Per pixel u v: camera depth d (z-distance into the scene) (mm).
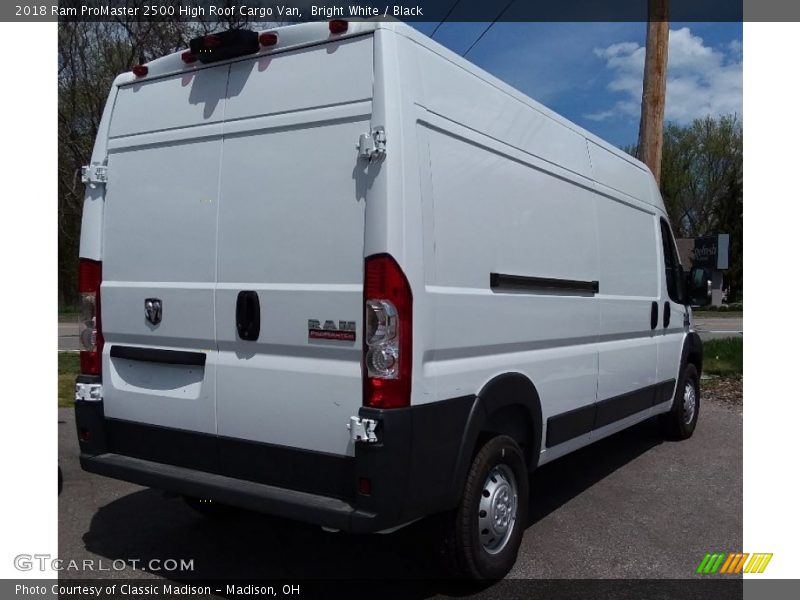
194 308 3967
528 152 4504
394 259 3322
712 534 4879
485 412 3859
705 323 28062
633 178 6301
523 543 4688
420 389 3418
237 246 3834
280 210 3686
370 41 3469
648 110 10180
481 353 3943
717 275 36938
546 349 4668
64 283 27562
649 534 4871
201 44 3936
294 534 4832
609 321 5551
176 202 4094
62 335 21297
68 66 16766
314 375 3525
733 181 43594
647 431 7785
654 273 6551
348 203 3463
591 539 4770
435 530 3795
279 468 3668
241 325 3770
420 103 3551
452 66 3848
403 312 3334
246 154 3830
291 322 3609
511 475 4156
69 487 5773
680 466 6539
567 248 4949
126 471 4074
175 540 4715
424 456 3428
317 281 3555
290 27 3688
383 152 3344
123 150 4359
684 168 47125
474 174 3934
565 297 4859
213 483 3760
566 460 6746
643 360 6281
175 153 4117
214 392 3881
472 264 3879
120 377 4309
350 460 3432
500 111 4238
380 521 3277
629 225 6078
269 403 3676
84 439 4344
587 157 5371
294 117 3660
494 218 4098
